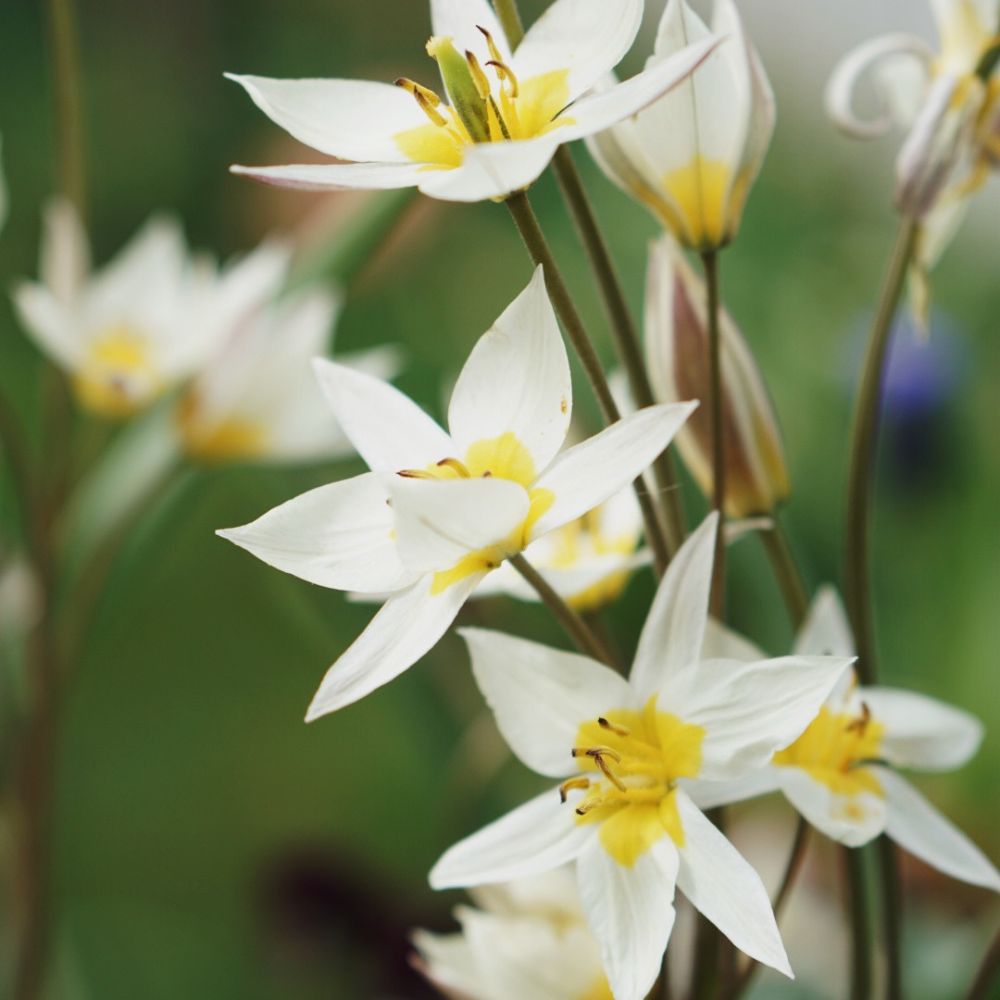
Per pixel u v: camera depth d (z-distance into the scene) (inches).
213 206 54.9
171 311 27.8
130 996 32.9
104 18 62.7
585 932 19.2
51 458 26.4
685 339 19.0
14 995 25.0
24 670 25.7
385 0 63.7
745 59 18.4
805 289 42.6
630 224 44.3
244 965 33.1
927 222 19.8
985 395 37.8
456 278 44.5
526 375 17.5
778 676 17.6
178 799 37.5
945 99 19.3
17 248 51.6
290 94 17.7
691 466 19.3
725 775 17.6
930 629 33.5
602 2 17.7
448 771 26.1
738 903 17.3
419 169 17.3
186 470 26.3
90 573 26.0
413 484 16.9
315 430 26.2
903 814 18.4
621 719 17.9
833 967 24.3
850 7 52.7
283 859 34.0
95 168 55.9
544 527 17.2
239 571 42.1
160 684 40.5
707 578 17.8
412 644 17.2
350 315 40.6
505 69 17.6
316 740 38.2
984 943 24.2
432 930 32.0
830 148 50.4
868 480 19.4
